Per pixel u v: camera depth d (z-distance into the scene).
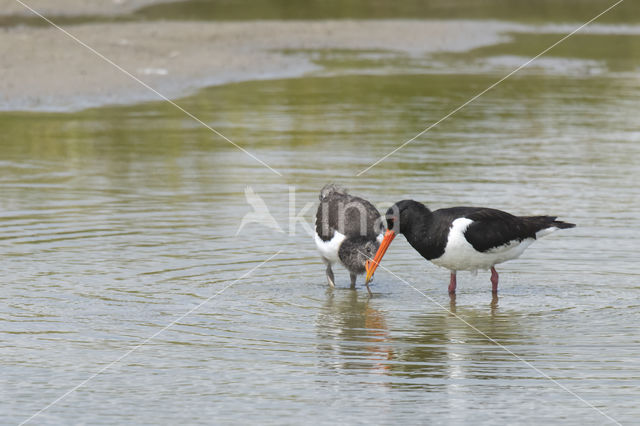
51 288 12.11
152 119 24.64
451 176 18.67
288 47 38.00
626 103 27.81
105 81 28.62
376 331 10.91
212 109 26.05
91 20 42.31
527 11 52.81
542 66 35.38
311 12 49.00
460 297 12.33
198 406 8.88
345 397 9.08
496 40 42.22
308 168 19.36
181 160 20.11
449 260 12.32
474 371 9.69
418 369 9.76
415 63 35.53
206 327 10.93
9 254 13.51
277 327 11.01
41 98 26.44
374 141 22.25
